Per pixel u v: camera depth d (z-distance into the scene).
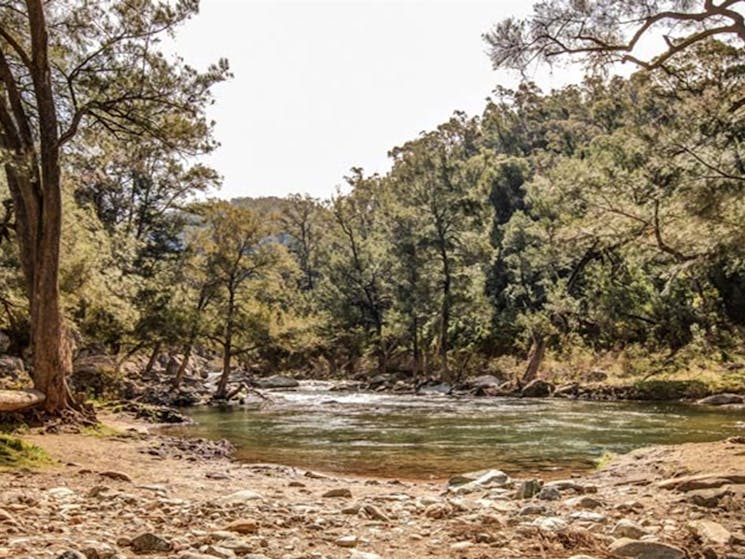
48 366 14.26
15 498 5.94
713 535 5.02
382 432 18.16
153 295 31.20
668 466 9.11
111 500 6.20
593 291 38.44
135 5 15.17
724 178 14.23
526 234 43.47
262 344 33.72
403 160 52.97
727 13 11.15
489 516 5.67
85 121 16.81
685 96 16.33
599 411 24.17
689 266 17.08
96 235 24.58
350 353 54.97
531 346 41.78
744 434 16.53
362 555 4.37
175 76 15.59
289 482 9.17
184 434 17.52
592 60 12.49
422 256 47.38
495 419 21.69
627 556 4.51
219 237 32.81
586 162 39.50
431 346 48.72
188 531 4.99
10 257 22.88
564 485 8.01
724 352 32.97
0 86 15.75
